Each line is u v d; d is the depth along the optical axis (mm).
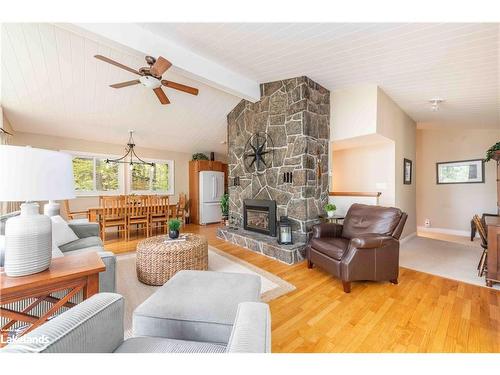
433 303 2098
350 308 2020
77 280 1245
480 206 5188
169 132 5523
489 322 1800
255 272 2852
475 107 3971
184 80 3852
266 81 3859
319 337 1634
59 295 1462
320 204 3787
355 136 3674
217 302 1236
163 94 2994
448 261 3271
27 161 1065
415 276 2721
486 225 2506
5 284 1052
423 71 2971
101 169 5594
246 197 4574
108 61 2334
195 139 6156
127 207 4543
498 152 3980
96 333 855
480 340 1594
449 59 2660
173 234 2863
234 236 4266
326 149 3967
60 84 3383
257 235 4047
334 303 2107
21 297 1088
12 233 1124
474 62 2689
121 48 2373
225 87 3404
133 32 2359
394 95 3758
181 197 6035
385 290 2363
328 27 2262
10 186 1019
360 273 2318
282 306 2055
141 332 1133
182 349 952
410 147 4871
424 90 3496
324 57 2863
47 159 1139
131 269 2922
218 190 6957
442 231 5664
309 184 3541
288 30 2352
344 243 2588
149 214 4840
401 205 4348
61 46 2775
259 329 789
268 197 4055
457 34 2223
